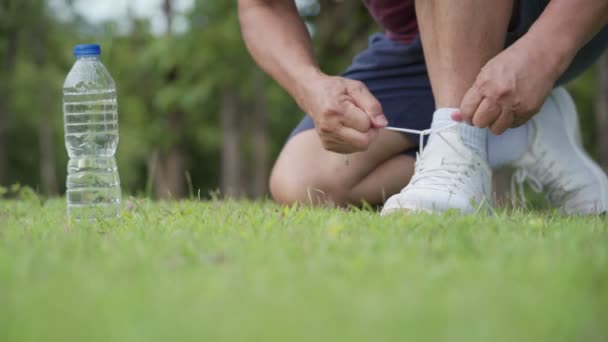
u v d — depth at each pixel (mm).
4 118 14117
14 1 12242
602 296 1014
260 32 2705
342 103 2289
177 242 1562
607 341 847
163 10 10016
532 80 2098
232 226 1887
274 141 14453
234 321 899
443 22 2270
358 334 843
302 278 1161
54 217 2371
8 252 1447
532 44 2119
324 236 1644
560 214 2486
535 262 1244
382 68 2961
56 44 14289
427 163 2328
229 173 11055
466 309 945
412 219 1879
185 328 881
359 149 2338
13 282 1186
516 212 2275
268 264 1299
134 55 11125
